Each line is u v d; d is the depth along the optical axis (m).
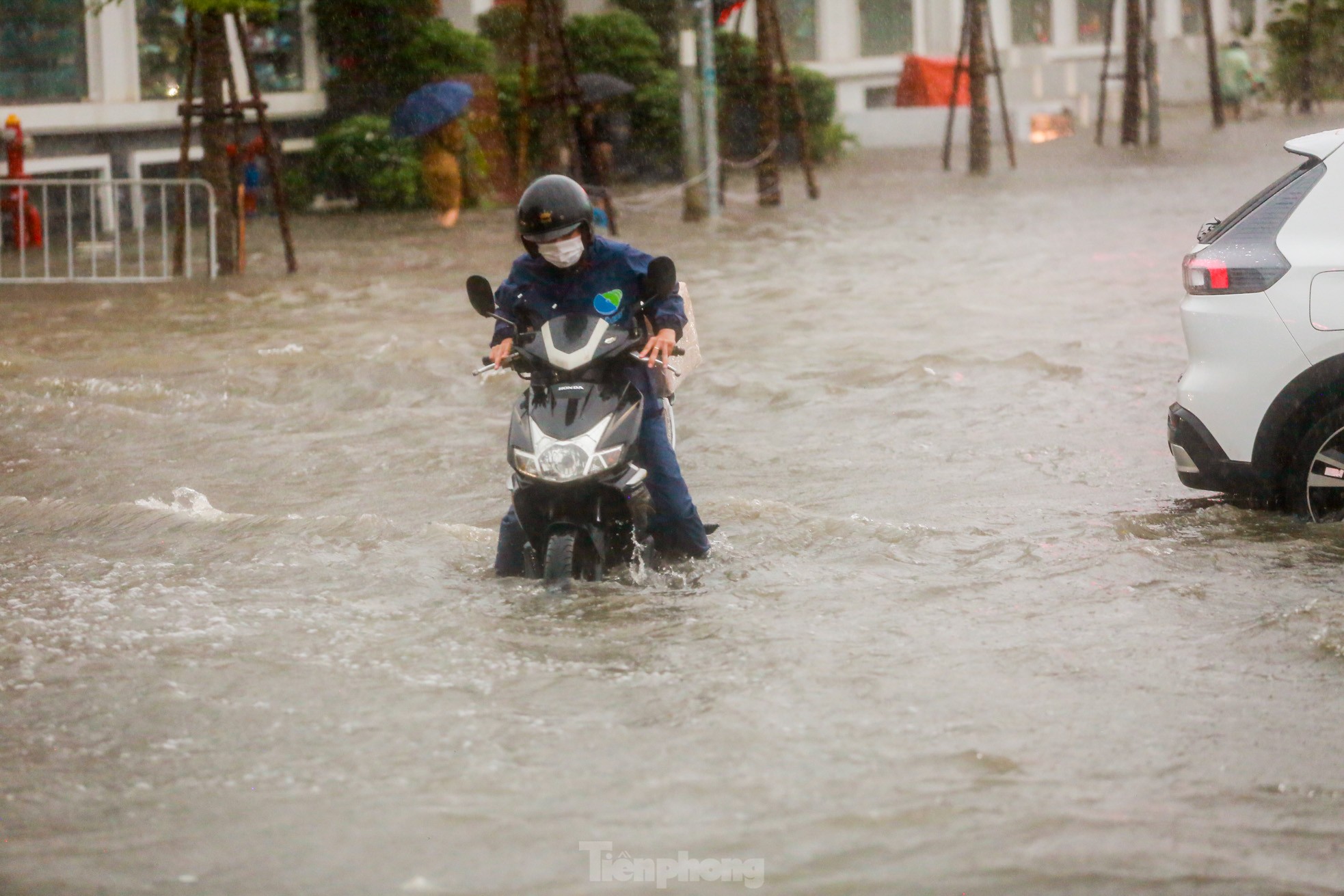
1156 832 7.03
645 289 11.26
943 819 7.17
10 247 37.38
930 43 80.94
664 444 11.71
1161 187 46.41
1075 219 38.75
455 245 37.75
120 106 42.88
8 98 40.22
